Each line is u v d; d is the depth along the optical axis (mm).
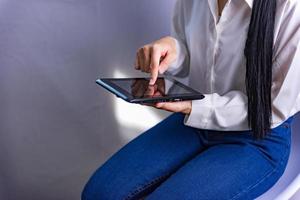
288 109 885
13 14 1090
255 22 842
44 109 1217
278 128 953
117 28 1242
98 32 1217
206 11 982
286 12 839
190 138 1025
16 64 1137
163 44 1042
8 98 1159
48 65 1179
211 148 964
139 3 1249
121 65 1289
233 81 979
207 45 989
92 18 1193
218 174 868
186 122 917
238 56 936
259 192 889
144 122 1406
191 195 825
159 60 998
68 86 1229
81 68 1228
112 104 1326
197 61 1042
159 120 1432
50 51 1167
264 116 872
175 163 970
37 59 1158
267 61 850
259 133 884
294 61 841
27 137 1223
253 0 849
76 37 1188
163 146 1008
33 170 1264
